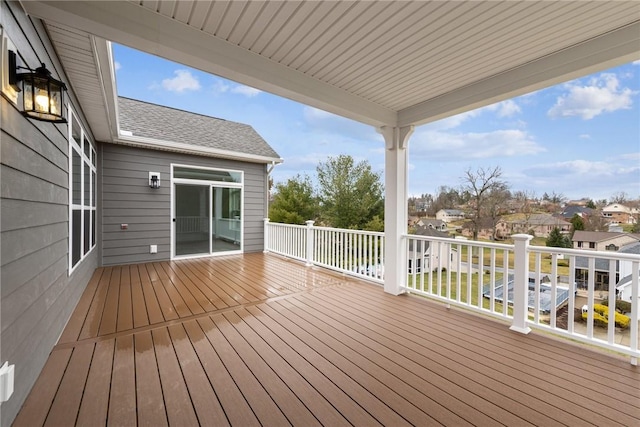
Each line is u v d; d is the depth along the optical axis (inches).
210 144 277.4
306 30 91.2
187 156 269.0
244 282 185.9
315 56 106.6
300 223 495.2
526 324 112.0
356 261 200.1
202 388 75.7
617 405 69.9
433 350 97.7
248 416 65.7
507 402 70.9
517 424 63.4
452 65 112.1
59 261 102.9
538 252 110.4
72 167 127.4
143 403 69.5
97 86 127.9
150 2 78.4
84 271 162.2
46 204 86.1
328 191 496.1
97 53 101.5
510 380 80.4
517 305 114.0
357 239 199.8
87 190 174.4
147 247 249.1
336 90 132.2
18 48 65.9
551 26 87.5
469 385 77.9
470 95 129.2
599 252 95.3
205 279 192.9
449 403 70.4
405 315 130.7
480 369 86.0
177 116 313.1
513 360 91.4
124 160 236.8
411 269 182.7
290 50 102.7
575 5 77.8
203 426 62.5
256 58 105.5
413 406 69.4
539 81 106.9
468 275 132.1
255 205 316.8
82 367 84.5
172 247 261.7
